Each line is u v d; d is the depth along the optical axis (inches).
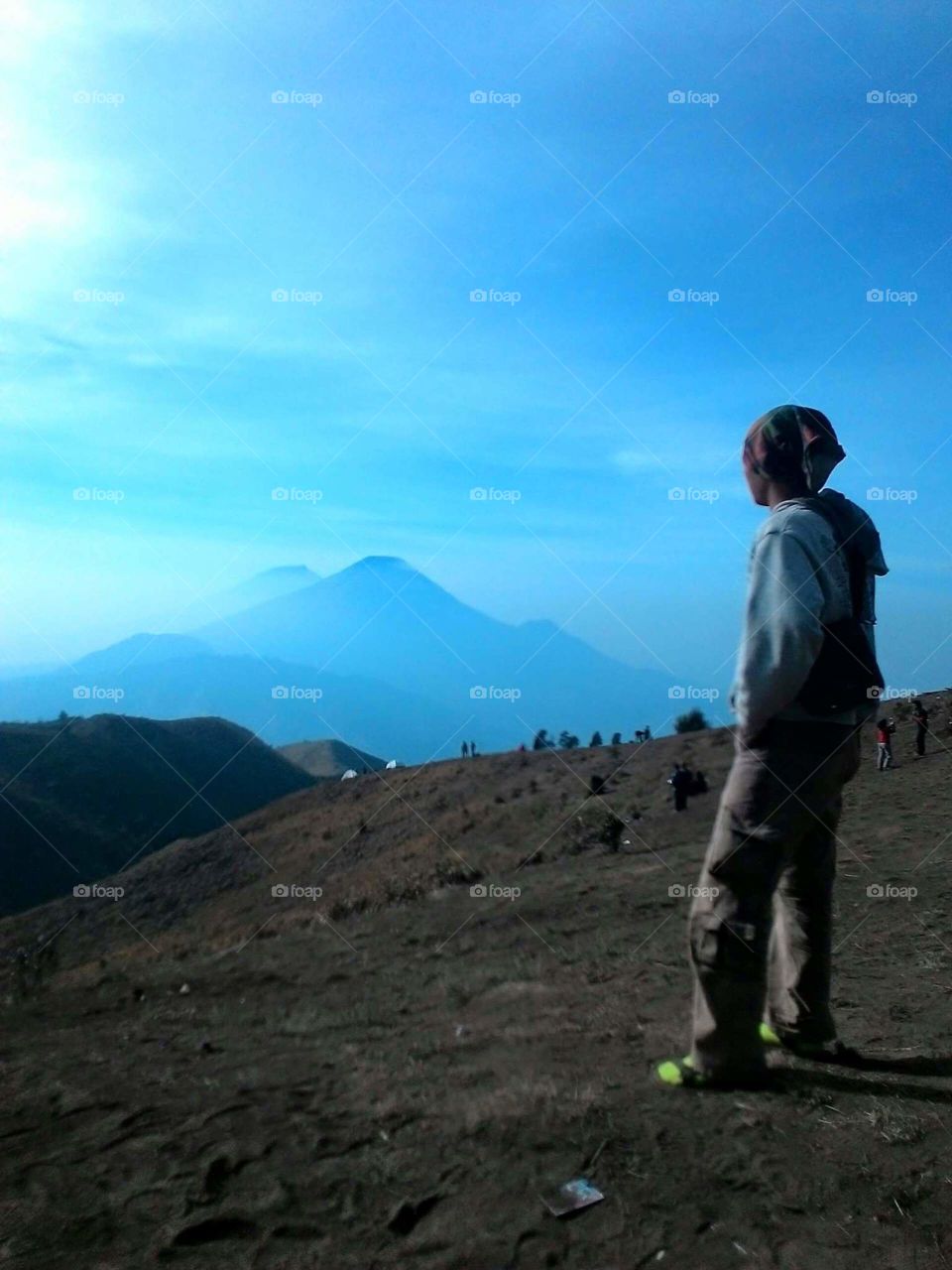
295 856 1343.5
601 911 386.6
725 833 139.4
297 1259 107.1
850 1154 121.2
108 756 3334.2
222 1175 128.8
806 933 153.6
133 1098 168.2
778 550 134.4
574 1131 131.2
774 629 132.1
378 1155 130.8
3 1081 190.1
